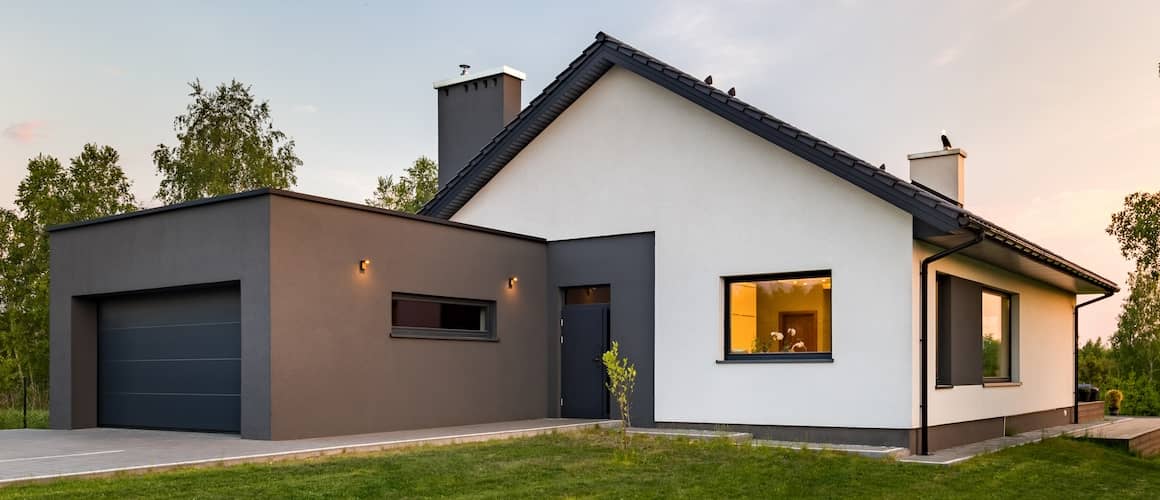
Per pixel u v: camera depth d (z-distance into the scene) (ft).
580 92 44.47
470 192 48.47
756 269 37.70
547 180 45.68
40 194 83.97
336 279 34.04
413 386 37.01
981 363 41.14
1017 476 28.48
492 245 41.81
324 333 33.35
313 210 33.35
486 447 31.68
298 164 100.12
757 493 23.95
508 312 42.42
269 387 31.24
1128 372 92.17
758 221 37.83
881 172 33.83
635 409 41.19
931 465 29.81
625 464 28.32
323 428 33.01
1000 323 46.60
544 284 44.80
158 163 94.89
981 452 34.78
